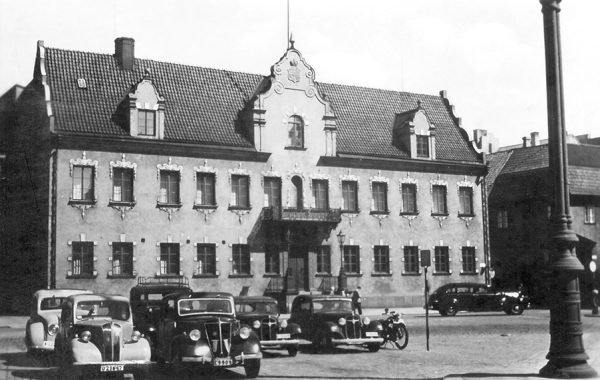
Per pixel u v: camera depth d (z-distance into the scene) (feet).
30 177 126.11
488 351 72.23
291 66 144.25
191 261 130.11
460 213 160.97
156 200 128.06
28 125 128.36
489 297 131.34
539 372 47.44
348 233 146.61
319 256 143.64
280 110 141.90
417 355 69.72
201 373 57.98
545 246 169.07
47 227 119.14
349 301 77.71
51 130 118.73
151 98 128.88
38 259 122.01
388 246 151.12
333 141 147.13
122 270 124.57
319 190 145.59
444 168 159.84
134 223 125.70
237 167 136.56
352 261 147.02
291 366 62.18
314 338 74.33
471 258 161.68
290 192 141.90
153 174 128.36
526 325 107.14
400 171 154.61
